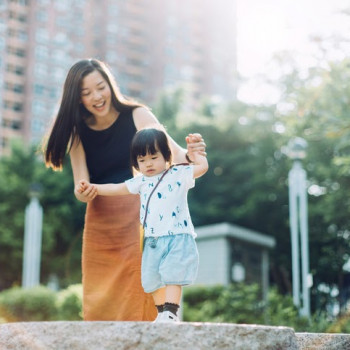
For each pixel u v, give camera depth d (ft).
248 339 11.08
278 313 37.35
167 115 110.32
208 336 10.90
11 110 189.88
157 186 13.66
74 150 16.26
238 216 90.63
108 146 16.07
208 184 98.73
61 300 53.26
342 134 40.83
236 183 96.68
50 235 102.12
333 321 35.40
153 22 229.25
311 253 62.64
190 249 13.23
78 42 207.41
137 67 223.51
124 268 15.15
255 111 93.20
